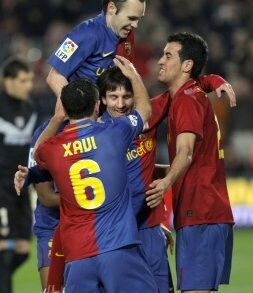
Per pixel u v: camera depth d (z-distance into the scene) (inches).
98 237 780.0
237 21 2511.1
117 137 791.1
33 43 2369.6
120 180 788.6
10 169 1214.3
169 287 868.6
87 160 786.8
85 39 832.9
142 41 2306.8
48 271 906.1
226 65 2356.1
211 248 840.3
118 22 829.8
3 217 1197.7
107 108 838.5
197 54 847.1
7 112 1229.1
